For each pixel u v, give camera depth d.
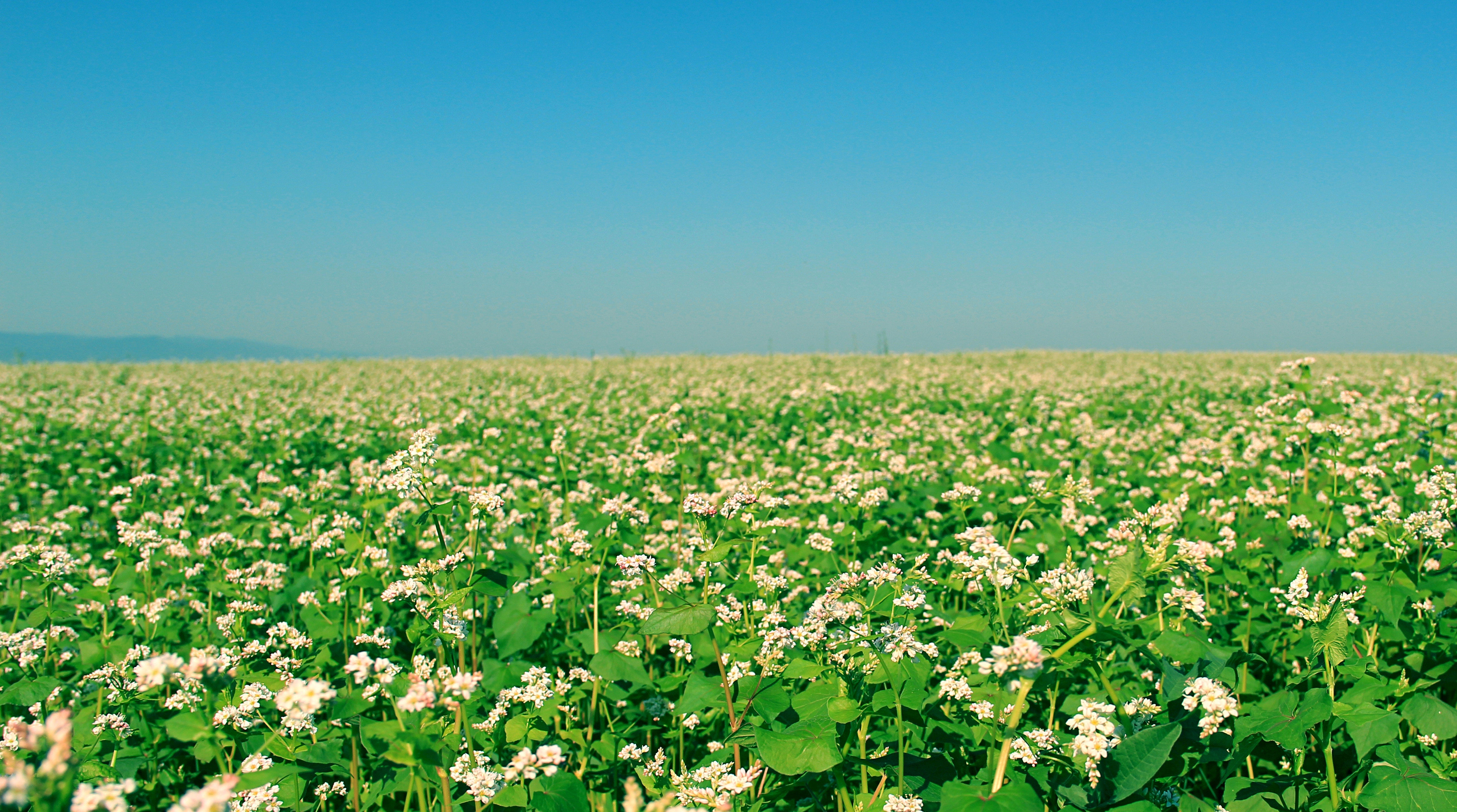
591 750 4.64
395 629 5.91
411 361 46.94
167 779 4.54
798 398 18.44
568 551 6.72
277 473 13.28
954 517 8.28
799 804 4.19
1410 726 4.53
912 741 4.17
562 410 21.47
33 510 11.23
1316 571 5.71
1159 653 4.04
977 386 26.14
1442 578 5.37
